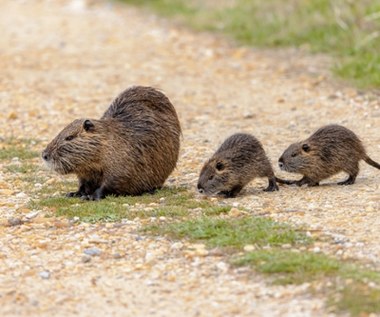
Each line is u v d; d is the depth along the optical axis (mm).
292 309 17938
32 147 33094
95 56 50500
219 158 25781
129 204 25203
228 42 52031
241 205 24641
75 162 25531
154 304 18656
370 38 44219
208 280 19656
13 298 19156
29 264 21047
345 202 24297
